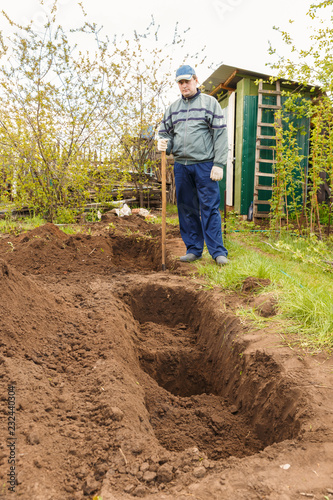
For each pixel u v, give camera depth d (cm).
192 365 371
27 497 149
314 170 696
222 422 262
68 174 912
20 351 263
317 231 802
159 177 1358
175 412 275
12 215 1003
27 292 325
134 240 712
